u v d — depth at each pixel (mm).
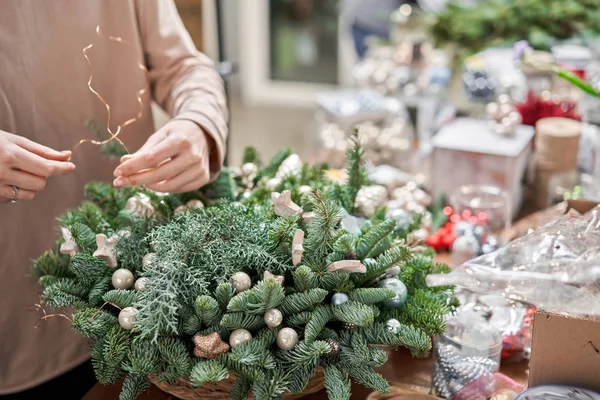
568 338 953
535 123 1737
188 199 1163
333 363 965
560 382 972
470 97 1988
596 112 1683
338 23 4730
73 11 1214
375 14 2816
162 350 935
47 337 1309
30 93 1221
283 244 986
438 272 1105
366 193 1181
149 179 1060
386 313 1013
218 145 1150
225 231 1003
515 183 1565
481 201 1454
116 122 1294
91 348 994
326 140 1917
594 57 1884
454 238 1402
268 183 1166
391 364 1159
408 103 2164
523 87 1889
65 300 986
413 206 1401
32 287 1292
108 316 962
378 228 1006
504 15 1964
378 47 2426
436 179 1614
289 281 1003
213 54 2426
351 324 972
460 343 1075
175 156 1072
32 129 1239
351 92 2174
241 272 960
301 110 4789
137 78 1279
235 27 4844
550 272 1027
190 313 952
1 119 1214
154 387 1123
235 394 941
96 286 994
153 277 951
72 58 1231
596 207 1089
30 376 1314
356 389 1096
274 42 4906
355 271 961
